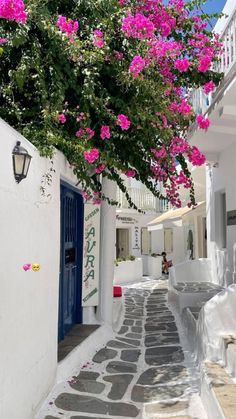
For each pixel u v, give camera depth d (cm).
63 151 554
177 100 630
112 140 614
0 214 320
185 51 667
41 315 447
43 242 459
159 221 1836
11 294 346
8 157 339
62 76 528
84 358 612
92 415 429
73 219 756
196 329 631
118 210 2238
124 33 554
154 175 679
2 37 475
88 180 602
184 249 2064
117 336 764
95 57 530
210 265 1184
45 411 435
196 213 1436
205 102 810
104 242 786
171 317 942
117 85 582
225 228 1088
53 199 509
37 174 432
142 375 554
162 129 598
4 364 328
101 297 780
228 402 372
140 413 436
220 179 1045
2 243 324
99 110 548
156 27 640
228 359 479
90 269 771
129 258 1798
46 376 468
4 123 329
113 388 505
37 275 431
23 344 380
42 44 525
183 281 1165
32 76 491
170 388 504
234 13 602
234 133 823
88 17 584
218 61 686
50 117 483
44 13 514
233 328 545
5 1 402
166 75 628
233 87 602
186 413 430
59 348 602
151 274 1936
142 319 932
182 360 615
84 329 718
